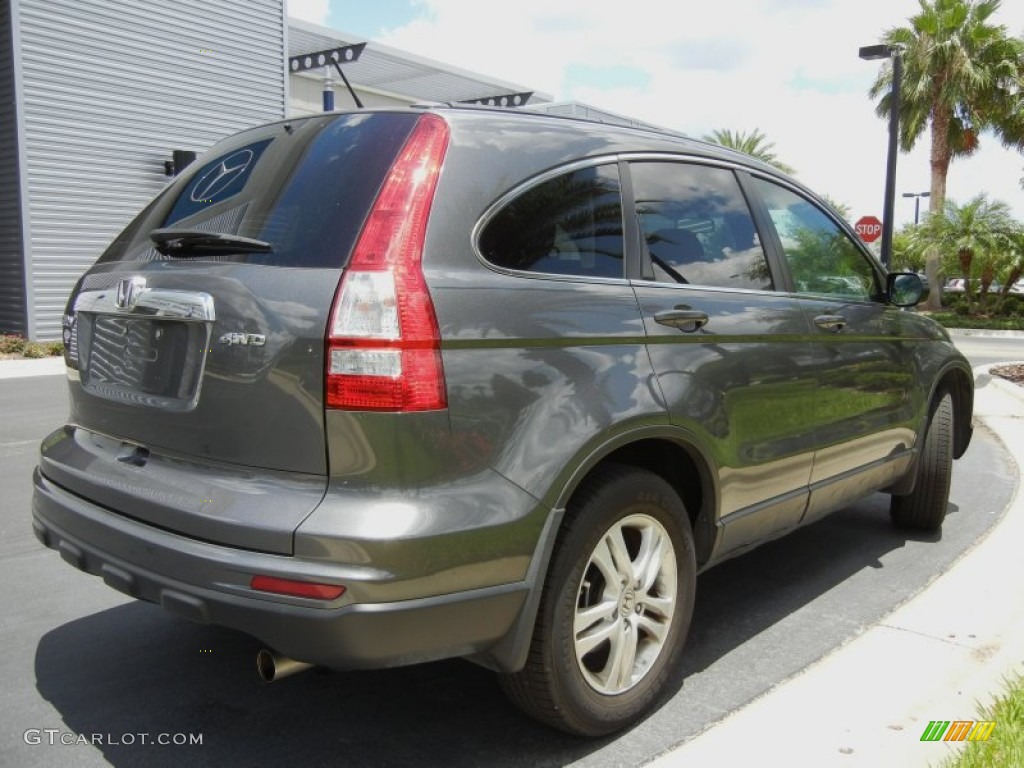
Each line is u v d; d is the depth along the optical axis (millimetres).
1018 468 6895
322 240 2465
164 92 16109
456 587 2328
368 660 2248
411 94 24578
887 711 2973
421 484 2305
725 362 3189
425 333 2326
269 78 17938
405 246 2389
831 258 4215
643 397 2807
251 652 3506
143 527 2543
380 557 2205
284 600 2217
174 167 15656
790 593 4215
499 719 3018
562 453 2541
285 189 2717
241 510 2330
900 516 5129
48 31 14383
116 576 2586
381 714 3043
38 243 14625
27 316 14602
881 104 31500
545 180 2803
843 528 5281
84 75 14930
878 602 4094
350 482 2287
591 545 2693
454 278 2441
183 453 2604
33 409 9266
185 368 2615
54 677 3268
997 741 2602
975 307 30203
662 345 2965
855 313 4152
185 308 2574
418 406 2295
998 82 29828
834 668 3322
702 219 3432
